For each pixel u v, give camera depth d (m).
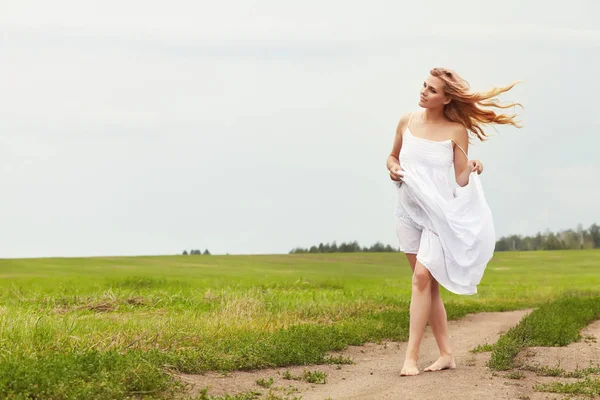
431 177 7.98
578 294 26.06
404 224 8.10
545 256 56.16
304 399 6.53
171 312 12.77
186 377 7.22
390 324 12.26
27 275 28.77
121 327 9.84
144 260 41.56
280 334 9.70
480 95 7.96
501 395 6.60
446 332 8.09
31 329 8.73
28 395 5.77
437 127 8.09
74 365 6.57
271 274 35.06
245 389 6.91
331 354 9.39
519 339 10.02
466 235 7.84
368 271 41.59
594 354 9.29
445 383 7.16
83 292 17.56
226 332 9.90
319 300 16.11
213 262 43.19
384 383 7.27
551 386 6.90
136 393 6.33
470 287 7.91
